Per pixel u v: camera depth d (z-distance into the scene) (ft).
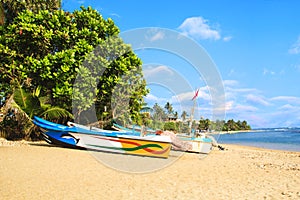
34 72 51.39
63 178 25.77
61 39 55.01
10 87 52.85
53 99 53.93
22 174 26.20
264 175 32.86
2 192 20.75
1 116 51.90
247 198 22.65
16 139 53.01
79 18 58.44
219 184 27.09
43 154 37.17
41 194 20.88
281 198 22.93
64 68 49.65
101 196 21.30
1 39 53.78
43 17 55.21
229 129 322.55
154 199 21.29
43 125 43.62
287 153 68.64
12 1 58.85
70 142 43.32
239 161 45.21
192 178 29.22
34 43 53.78
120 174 29.07
